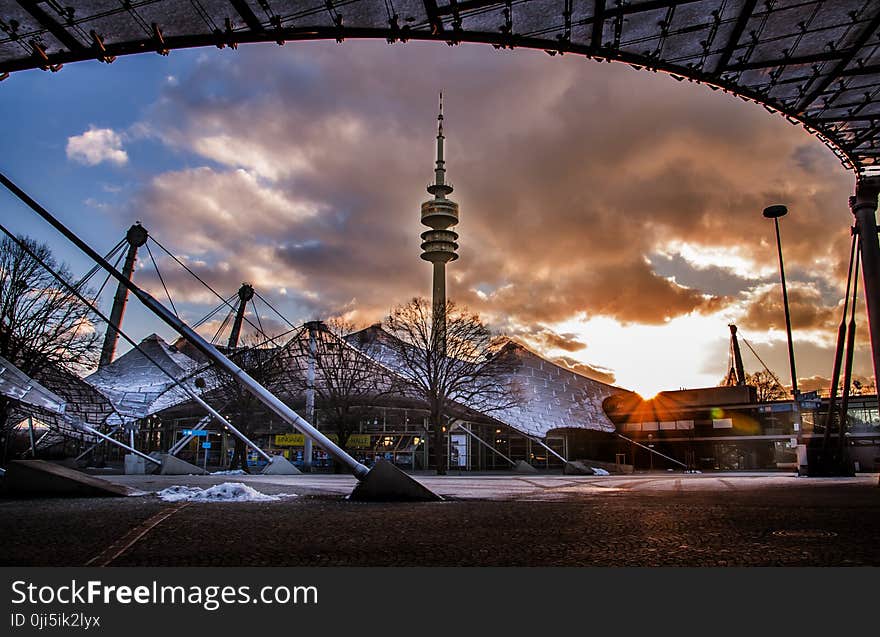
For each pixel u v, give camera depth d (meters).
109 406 55.22
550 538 7.80
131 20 12.06
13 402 32.03
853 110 18.00
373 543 7.38
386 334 56.88
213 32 12.53
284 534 8.16
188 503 12.96
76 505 12.22
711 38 14.26
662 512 11.23
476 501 14.52
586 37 13.91
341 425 56.38
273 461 42.06
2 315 39.19
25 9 11.55
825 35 14.33
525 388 80.19
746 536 7.90
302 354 60.28
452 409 65.44
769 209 53.50
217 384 61.88
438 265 132.75
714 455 79.00
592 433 83.38
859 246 22.03
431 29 13.02
